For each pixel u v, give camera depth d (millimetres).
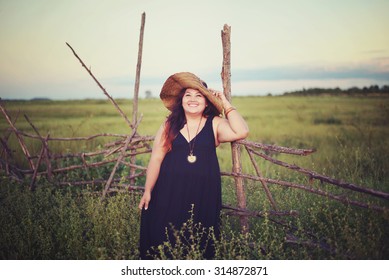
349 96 32344
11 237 3756
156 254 3246
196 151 3227
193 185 3209
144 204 3383
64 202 4406
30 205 4477
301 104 28156
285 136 12711
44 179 5320
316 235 3346
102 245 3549
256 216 3625
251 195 4320
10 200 4590
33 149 7512
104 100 33688
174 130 3252
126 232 3791
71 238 3680
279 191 4246
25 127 13719
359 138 10898
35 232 3727
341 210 3783
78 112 23469
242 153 7570
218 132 3346
